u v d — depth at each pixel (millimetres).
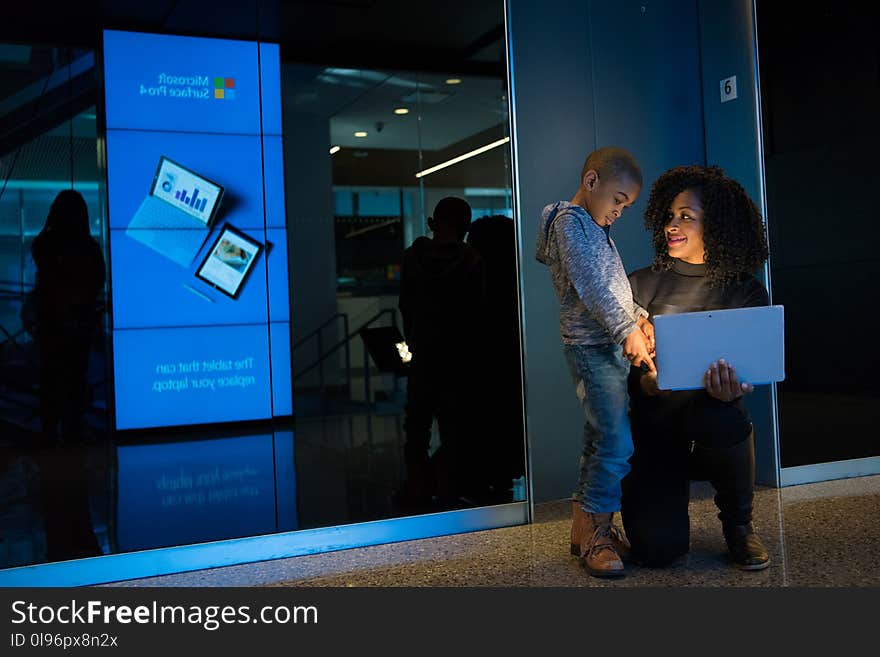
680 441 3047
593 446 3158
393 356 3686
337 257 3641
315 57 3627
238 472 3477
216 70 3523
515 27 4230
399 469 3666
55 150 3309
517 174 3826
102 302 3381
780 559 3135
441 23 3748
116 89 3385
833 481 4484
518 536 3643
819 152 4477
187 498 3414
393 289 3693
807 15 4469
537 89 4285
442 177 3746
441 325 3736
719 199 3049
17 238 3260
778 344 2770
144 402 3428
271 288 3578
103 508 3297
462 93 3775
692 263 3172
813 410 4473
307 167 3611
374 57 3686
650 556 3066
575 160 4371
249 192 3562
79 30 3332
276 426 3559
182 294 3498
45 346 3295
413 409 3701
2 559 3146
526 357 3852
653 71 4559
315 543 3518
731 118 4500
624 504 3111
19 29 3252
